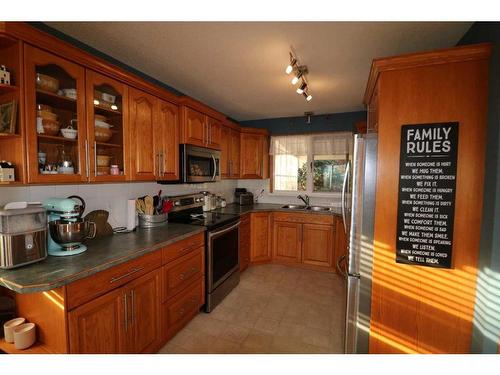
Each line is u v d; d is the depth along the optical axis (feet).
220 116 10.38
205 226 7.96
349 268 5.62
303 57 6.69
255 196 14.80
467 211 4.71
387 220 5.18
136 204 7.61
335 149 13.09
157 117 7.34
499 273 4.14
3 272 4.20
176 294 6.79
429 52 4.65
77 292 4.27
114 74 5.92
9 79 4.24
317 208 12.90
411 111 4.92
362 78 8.11
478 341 4.58
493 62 4.33
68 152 5.41
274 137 14.20
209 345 6.58
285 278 10.92
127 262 5.22
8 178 4.25
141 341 5.63
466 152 4.67
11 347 4.42
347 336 5.66
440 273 4.91
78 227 5.11
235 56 6.67
